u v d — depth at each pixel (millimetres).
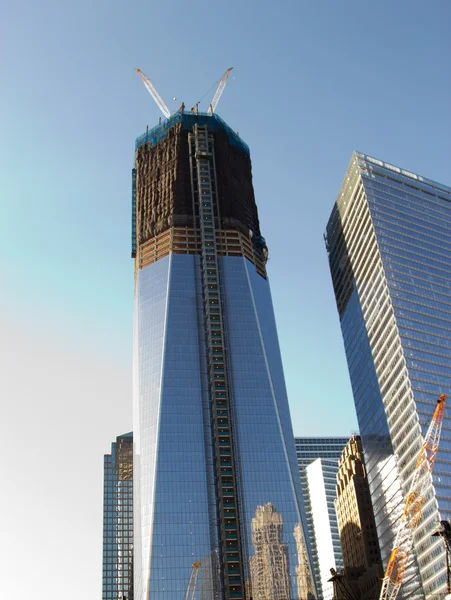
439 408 190625
